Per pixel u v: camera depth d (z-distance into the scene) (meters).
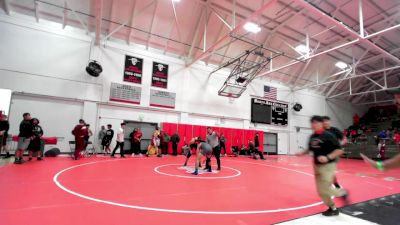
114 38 13.16
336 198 4.29
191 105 15.18
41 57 11.05
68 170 6.25
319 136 3.28
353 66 15.70
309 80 20.47
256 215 3.19
